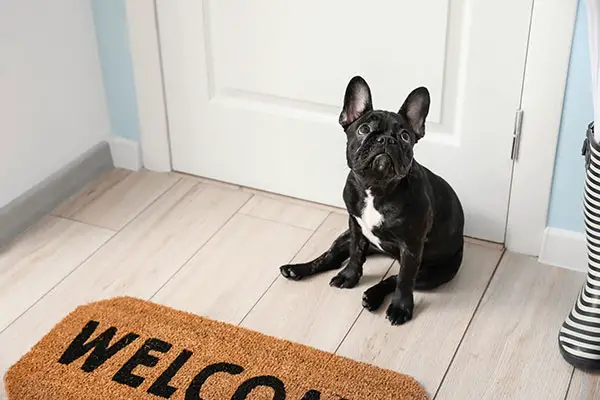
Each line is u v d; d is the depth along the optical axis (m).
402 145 1.57
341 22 1.88
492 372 1.63
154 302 1.80
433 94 1.87
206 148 2.17
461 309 1.77
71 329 1.72
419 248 1.70
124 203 2.12
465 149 1.90
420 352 1.67
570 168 1.82
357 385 1.58
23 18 1.94
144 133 2.20
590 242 1.63
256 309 1.78
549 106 1.78
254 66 2.01
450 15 1.79
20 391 1.58
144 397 1.57
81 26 2.09
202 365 1.63
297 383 1.59
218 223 2.04
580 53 1.71
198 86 2.09
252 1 1.93
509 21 1.74
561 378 1.62
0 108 1.94
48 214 2.09
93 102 2.18
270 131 2.07
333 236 1.99
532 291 1.82
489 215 1.94
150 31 2.05
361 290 1.83
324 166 2.06
